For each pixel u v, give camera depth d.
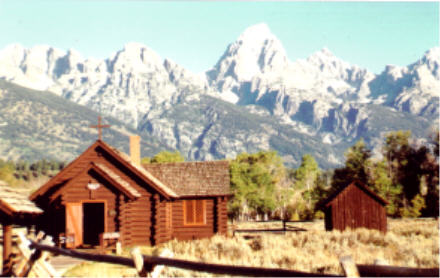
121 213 30.92
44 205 32.00
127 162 33.25
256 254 23.11
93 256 9.86
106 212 31.17
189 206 36.12
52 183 32.53
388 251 25.84
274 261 20.94
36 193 31.86
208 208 36.12
